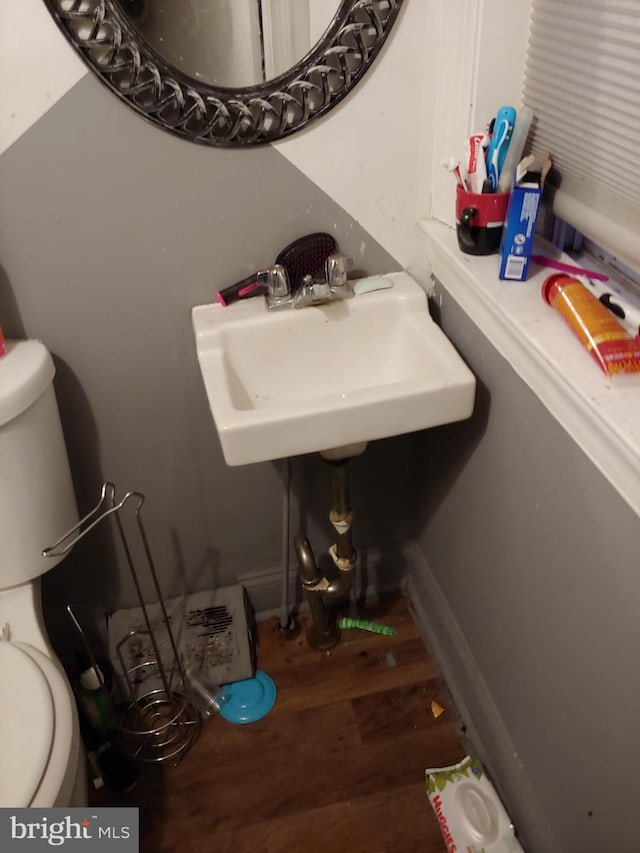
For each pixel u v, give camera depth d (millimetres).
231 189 1185
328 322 1266
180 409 1394
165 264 1230
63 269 1193
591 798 1013
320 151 1183
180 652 1569
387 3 1065
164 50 1027
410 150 1214
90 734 1409
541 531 1052
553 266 1104
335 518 1418
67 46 1016
